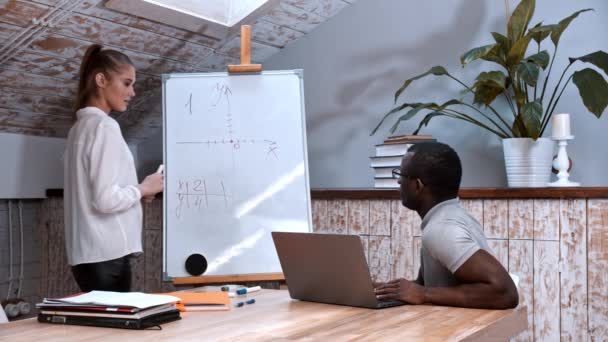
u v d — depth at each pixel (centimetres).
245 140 264
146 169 441
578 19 305
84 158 208
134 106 389
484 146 330
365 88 369
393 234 301
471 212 282
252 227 255
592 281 251
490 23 328
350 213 316
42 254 411
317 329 120
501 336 130
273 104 270
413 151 166
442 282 158
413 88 352
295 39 392
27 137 386
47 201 405
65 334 116
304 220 260
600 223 249
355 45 372
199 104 267
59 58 318
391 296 149
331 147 381
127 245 215
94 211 209
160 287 363
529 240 266
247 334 116
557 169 285
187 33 335
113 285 212
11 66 312
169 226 253
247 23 347
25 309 379
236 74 271
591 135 301
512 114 320
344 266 142
